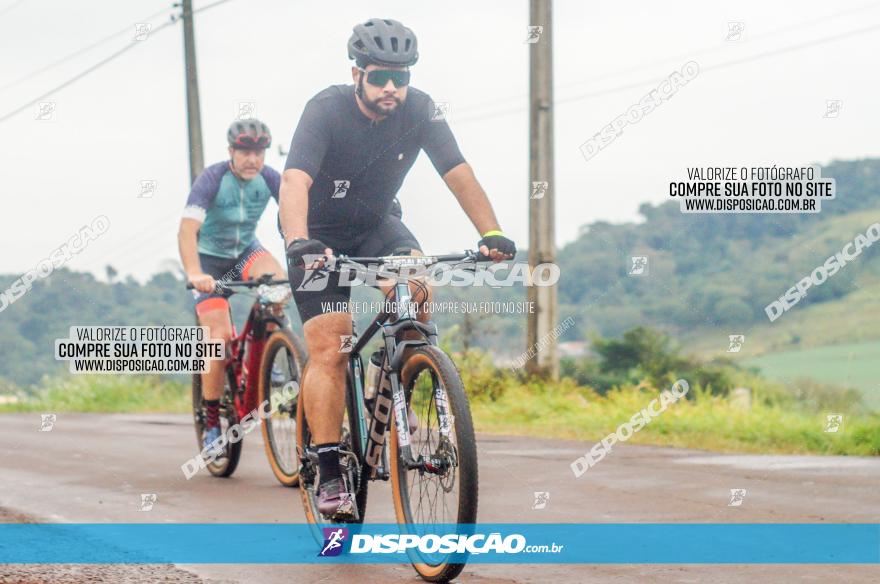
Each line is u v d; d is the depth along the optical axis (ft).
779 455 34.32
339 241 21.85
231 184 32.17
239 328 32.17
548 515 23.50
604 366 74.08
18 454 37.50
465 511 16.81
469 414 17.03
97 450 38.81
